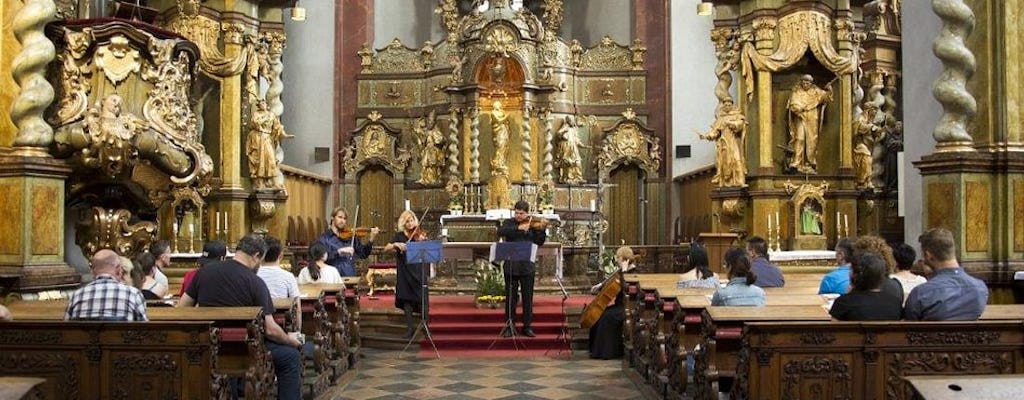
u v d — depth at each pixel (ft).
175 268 50.03
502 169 72.43
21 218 33.40
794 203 53.21
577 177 76.23
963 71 33.04
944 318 21.86
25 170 33.35
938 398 12.96
